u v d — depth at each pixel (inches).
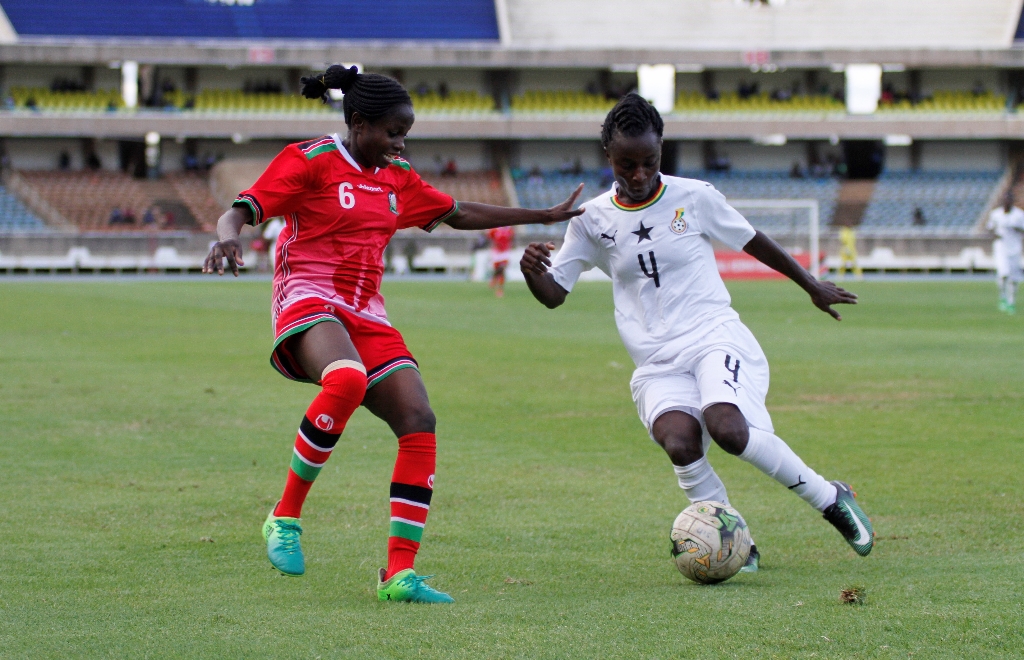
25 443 1184.2
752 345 738.2
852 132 6983.3
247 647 527.8
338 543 780.0
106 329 2657.5
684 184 745.0
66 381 1706.4
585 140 7431.1
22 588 650.2
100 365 1929.1
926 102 7263.8
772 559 733.3
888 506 884.6
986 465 1055.0
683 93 7465.6
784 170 7485.2
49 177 6811.0
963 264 6318.9
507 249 4180.6
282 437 1238.3
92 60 6742.1
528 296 4060.0
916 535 785.6
